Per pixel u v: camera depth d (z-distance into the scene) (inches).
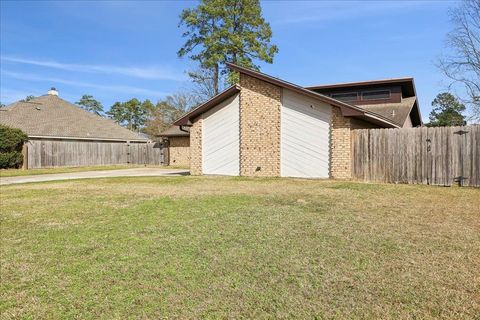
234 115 572.1
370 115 476.4
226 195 339.3
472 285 123.2
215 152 589.9
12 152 885.8
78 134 1079.6
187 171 780.0
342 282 127.5
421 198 316.8
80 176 652.1
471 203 290.5
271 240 181.2
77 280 133.4
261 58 1198.9
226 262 149.8
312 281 128.8
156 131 1891.0
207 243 177.8
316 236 187.8
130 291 122.7
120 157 1149.1
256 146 549.3
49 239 191.3
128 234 198.7
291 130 523.5
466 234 189.9
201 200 309.7
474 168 407.8
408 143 445.4
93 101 2472.9
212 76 1282.0
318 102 501.7
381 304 110.1
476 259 149.8
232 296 117.7
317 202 293.7
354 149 479.2
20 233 205.3
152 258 156.6
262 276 134.2
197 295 118.9
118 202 309.0
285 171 528.7
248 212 253.1
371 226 208.8
